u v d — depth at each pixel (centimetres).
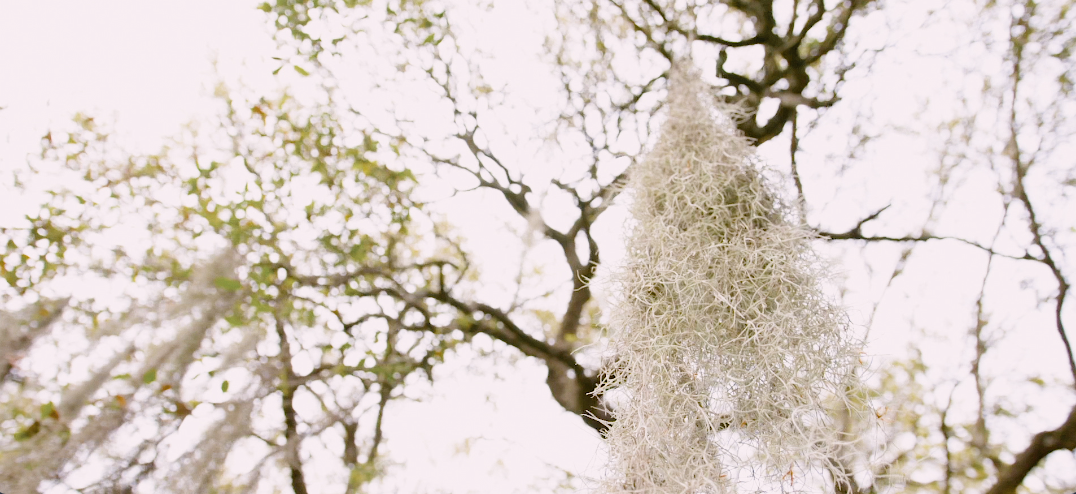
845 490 173
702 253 188
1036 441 306
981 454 359
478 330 362
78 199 309
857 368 177
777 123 335
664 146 216
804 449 159
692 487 159
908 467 352
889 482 176
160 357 244
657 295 189
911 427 361
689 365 177
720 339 182
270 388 293
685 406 172
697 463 164
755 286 184
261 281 286
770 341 176
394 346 350
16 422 246
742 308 186
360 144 329
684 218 199
